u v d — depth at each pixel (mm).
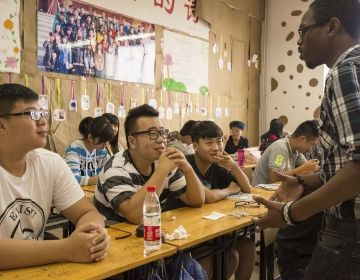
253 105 6707
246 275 2486
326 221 1184
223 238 2045
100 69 4238
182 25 5254
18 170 1475
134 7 4574
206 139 2445
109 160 2029
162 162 1904
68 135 3953
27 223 1479
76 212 1604
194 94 5488
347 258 1102
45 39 3721
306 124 3139
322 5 1158
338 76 1041
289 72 6617
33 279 1195
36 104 1457
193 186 2105
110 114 3834
